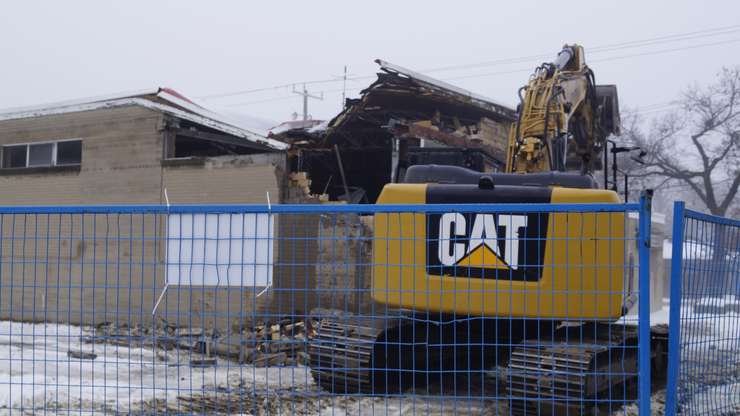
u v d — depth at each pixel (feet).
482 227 28.04
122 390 33.88
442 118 80.23
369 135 82.74
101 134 66.80
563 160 39.88
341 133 80.64
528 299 27.40
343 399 32.14
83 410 29.37
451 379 36.76
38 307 64.13
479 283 27.78
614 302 26.20
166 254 22.17
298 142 79.25
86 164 67.36
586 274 26.73
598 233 26.50
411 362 34.55
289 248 51.01
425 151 41.86
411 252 28.71
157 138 64.39
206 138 67.72
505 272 27.63
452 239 24.91
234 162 61.52
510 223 27.71
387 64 71.15
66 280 63.52
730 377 24.98
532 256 27.45
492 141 80.94
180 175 63.26
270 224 21.31
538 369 26.96
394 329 33.42
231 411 29.66
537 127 40.34
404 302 28.60
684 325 21.61
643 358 20.04
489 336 33.40
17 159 72.23
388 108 78.59
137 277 59.41
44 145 70.74
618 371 31.42
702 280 22.91
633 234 30.09
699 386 23.02
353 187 85.35
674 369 20.92
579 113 44.91
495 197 29.58
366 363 31.09
